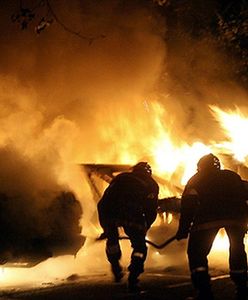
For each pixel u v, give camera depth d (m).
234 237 6.58
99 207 7.90
